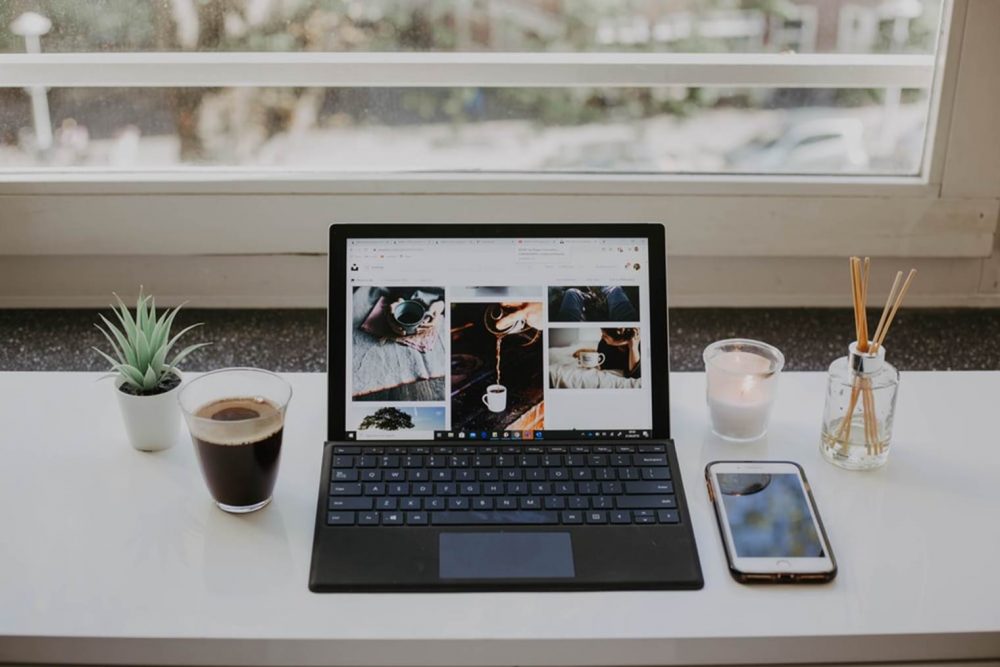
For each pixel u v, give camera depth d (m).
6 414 1.14
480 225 1.07
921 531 0.96
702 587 0.89
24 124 1.61
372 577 0.88
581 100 1.63
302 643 0.83
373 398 1.05
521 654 0.83
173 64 1.58
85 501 0.99
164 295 1.70
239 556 0.91
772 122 1.65
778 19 1.59
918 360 1.54
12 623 0.83
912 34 1.60
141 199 1.63
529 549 0.92
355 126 1.64
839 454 1.04
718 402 1.08
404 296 1.06
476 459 1.02
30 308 1.69
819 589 0.88
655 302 1.07
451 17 1.58
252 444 0.93
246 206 1.64
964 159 1.63
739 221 1.66
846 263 1.71
